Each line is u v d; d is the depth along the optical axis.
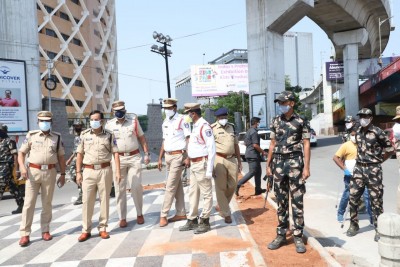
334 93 82.12
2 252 5.14
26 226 5.50
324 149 26.11
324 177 12.48
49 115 5.61
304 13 25.78
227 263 4.25
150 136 25.97
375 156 5.46
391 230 3.51
